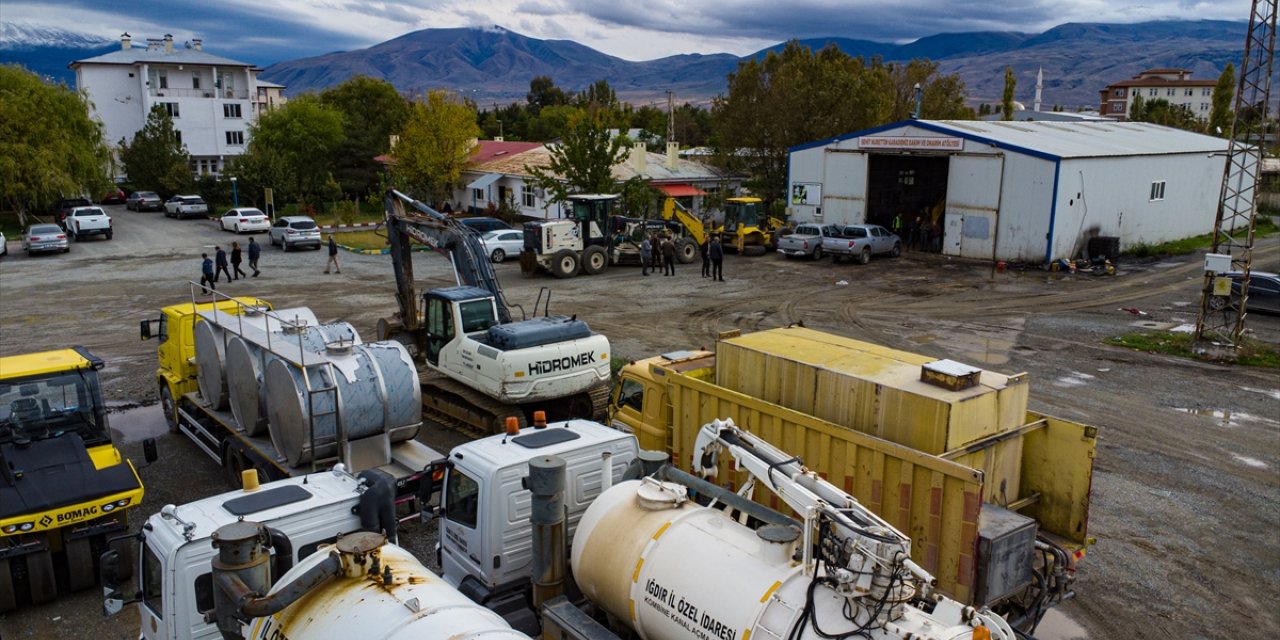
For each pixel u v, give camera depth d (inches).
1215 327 837.8
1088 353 780.6
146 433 586.6
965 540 278.2
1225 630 349.7
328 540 265.3
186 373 558.6
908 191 1662.2
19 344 820.6
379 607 196.4
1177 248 1429.6
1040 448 333.7
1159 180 1445.6
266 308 556.7
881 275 1221.7
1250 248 764.6
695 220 1417.3
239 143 3078.2
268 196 1870.1
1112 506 463.8
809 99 1851.6
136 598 263.9
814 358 362.0
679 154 2276.1
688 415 393.7
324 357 430.9
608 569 271.6
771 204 1907.0
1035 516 338.0
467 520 318.7
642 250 1227.9
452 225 657.0
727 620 233.0
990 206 1326.3
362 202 2381.9
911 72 2418.8
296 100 2421.3
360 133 2368.4
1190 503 467.5
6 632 347.3
